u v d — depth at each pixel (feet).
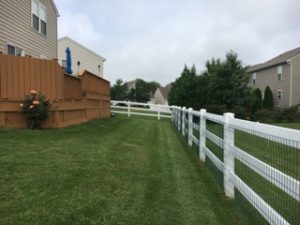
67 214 12.23
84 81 40.83
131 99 207.51
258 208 11.65
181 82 84.02
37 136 25.71
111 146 25.88
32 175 16.21
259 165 11.30
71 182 15.76
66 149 22.43
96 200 13.85
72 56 106.63
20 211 12.15
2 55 29.12
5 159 18.39
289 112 93.71
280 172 9.71
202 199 15.56
